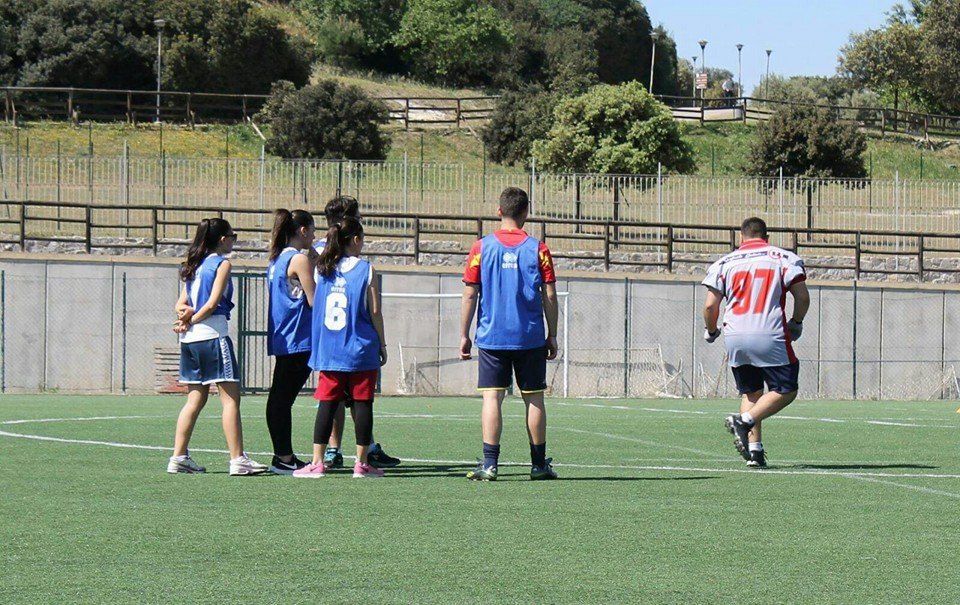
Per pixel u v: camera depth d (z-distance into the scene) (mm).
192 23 190875
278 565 18984
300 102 155250
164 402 64625
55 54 180750
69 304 86250
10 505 24906
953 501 26688
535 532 22156
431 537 21531
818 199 113938
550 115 166875
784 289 33031
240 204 111688
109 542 20766
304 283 31234
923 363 93438
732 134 190375
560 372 89188
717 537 21844
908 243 116000
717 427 47938
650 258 105625
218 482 29031
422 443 40094
